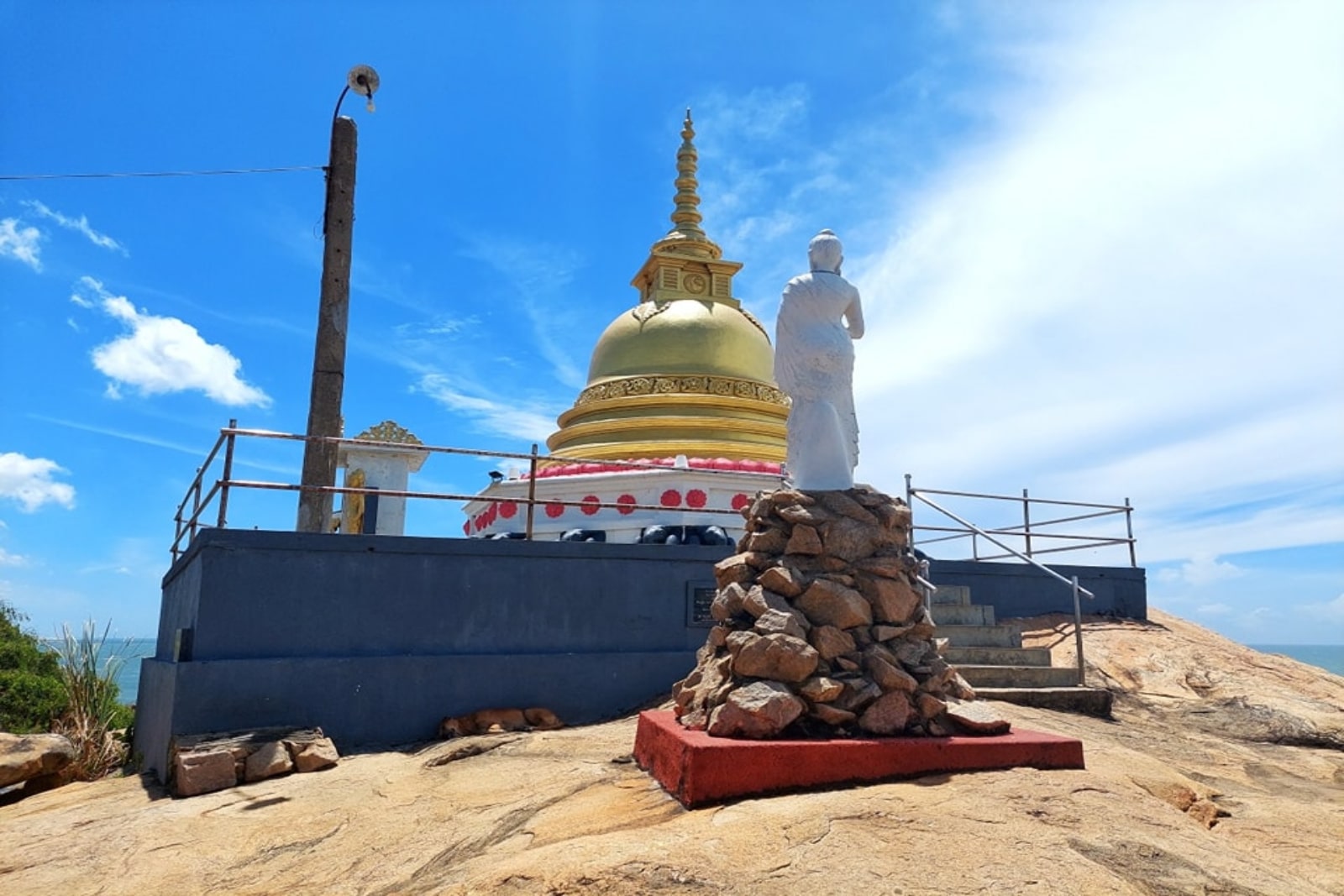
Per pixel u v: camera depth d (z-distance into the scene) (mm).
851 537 7609
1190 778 7637
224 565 9703
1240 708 11070
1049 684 10992
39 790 10094
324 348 12445
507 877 4668
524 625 11000
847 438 8469
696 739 6297
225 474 9914
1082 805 5711
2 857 6746
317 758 8680
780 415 19922
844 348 8469
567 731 9914
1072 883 4543
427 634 10516
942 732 6895
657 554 11797
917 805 5547
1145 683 12180
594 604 11383
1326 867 5688
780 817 5301
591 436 19438
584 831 5793
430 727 10188
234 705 9328
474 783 7617
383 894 5387
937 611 12625
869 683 6914
